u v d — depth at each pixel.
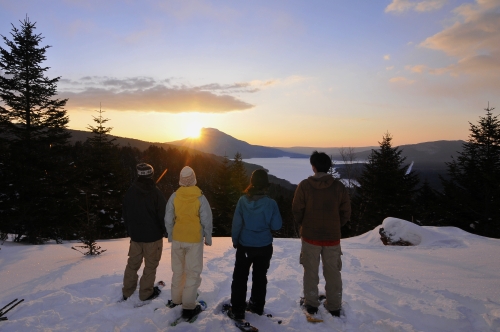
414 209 28.06
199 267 3.66
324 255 3.70
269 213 3.57
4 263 6.23
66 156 17.97
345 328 3.35
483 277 5.06
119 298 4.05
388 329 3.26
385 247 8.86
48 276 5.09
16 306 3.80
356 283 4.79
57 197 16.70
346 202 3.74
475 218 25.22
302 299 3.97
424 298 4.14
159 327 3.33
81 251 7.77
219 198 32.50
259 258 3.62
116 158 23.12
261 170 3.68
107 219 19.94
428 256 6.95
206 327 3.29
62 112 17.44
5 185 15.22
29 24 16.56
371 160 28.42
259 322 3.50
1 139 15.68
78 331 3.16
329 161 3.77
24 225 15.34
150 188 3.94
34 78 16.69
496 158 24.56
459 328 3.29
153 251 3.98
